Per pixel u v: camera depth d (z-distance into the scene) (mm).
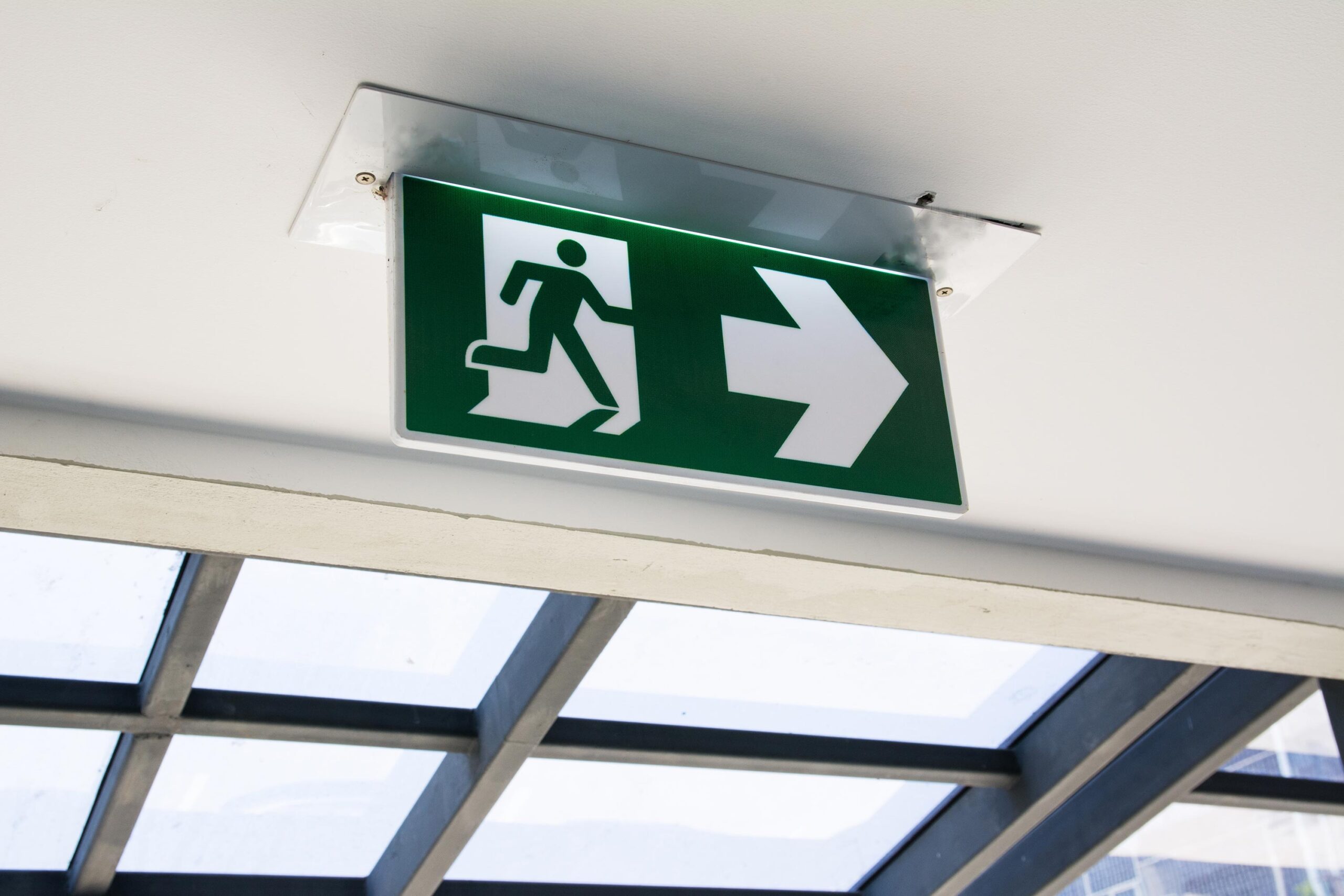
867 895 6812
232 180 2490
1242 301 3064
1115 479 3828
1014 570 4125
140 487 3209
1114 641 4570
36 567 4262
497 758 5000
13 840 5203
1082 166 2621
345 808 5551
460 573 3773
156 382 3080
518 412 2047
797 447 2234
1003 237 2689
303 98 2318
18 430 3074
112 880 5398
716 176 2436
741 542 3762
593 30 2242
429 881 5516
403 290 2096
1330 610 4586
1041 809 6004
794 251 2488
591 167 2379
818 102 2422
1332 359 3303
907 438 2340
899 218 2609
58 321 2848
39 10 2119
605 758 5402
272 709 4910
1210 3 2289
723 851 6367
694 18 2236
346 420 3291
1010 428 3543
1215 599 4402
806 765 5711
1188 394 3422
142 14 2141
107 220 2570
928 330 2508
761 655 5422
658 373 2188
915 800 6398
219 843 5512
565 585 3893
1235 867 7293
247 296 2816
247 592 4566
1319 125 2566
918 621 4309
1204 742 5777
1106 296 3020
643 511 3684
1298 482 3895
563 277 2219
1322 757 6684
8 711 4520
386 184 2365
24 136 2357
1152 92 2463
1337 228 2846
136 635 4570
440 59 2262
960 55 2352
